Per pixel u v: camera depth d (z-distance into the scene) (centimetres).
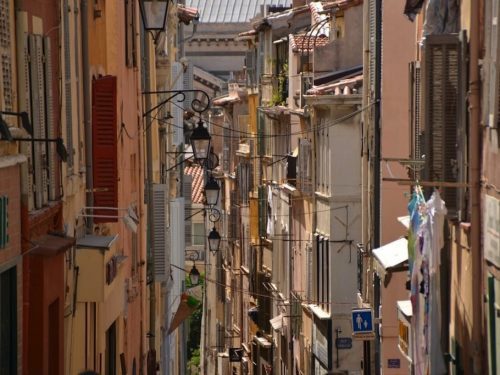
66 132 3903
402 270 4988
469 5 3744
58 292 3581
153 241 6919
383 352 5616
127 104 5634
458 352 3953
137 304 6119
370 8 6225
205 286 14300
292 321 9188
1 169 2861
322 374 7862
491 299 3428
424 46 3878
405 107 5797
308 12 10075
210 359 13888
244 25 17238
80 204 4234
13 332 3042
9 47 2997
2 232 2873
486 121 3438
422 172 4159
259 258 10881
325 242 7781
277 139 10050
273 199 10119
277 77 10012
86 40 4397
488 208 3456
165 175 8388
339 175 7594
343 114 7544
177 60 10950
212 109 15012
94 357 4422
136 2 6106
